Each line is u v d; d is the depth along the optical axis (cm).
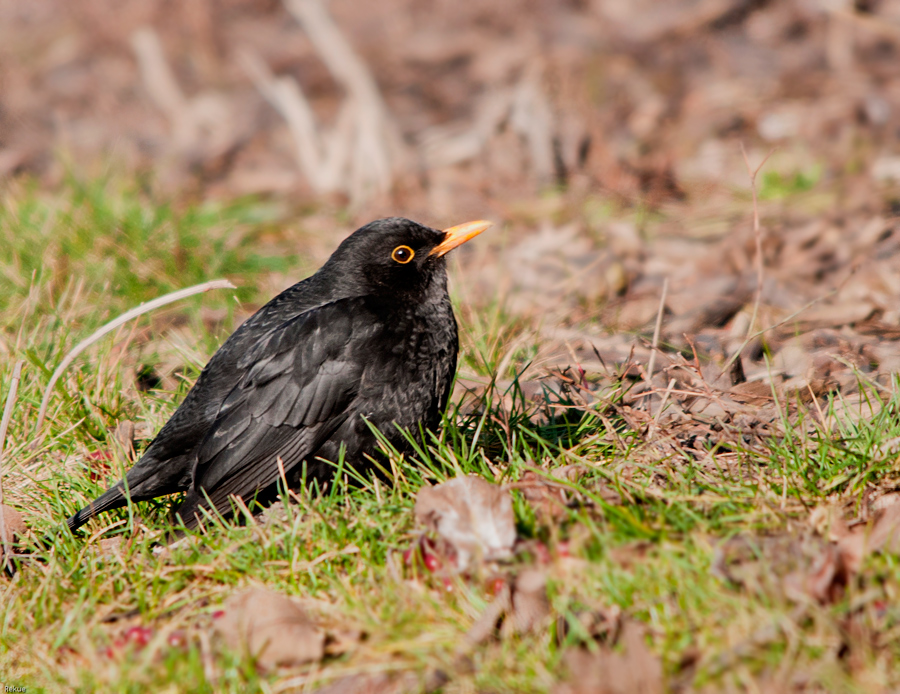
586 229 1367
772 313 1069
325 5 2681
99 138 2031
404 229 813
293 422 765
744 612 531
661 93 1930
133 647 591
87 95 2281
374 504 695
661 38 2198
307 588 639
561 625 553
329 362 768
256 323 810
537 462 766
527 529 626
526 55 2178
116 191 1465
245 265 1314
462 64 2241
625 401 869
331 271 827
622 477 696
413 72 2231
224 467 756
